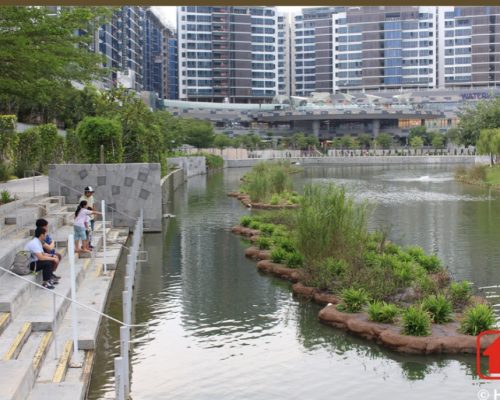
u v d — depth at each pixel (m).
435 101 150.88
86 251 16.67
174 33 168.38
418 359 10.73
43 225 12.56
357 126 150.62
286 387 9.59
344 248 15.84
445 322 11.98
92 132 26.84
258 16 156.25
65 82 18.23
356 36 160.38
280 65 172.38
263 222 25.06
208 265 18.52
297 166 92.06
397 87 158.75
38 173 34.53
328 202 16.42
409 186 51.00
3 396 6.84
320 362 10.62
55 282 12.84
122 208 24.09
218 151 101.62
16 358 8.99
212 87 154.75
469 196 41.41
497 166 62.44
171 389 9.47
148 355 10.84
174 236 23.97
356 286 13.66
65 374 9.07
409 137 134.50
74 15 16.03
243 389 9.50
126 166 24.02
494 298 14.40
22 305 11.20
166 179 36.09
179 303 14.25
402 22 156.62
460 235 24.16
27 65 15.59
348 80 162.25
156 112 73.31
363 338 11.77
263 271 17.66
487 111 82.19
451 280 15.58
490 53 151.88
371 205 34.06
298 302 14.38
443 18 155.88
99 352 10.77
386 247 18.16
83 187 23.98
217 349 11.20
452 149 120.50
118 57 99.94
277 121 150.00
